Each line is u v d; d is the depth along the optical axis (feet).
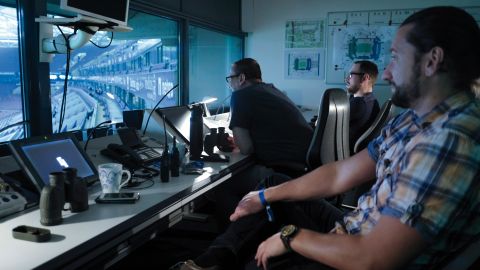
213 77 15.74
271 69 17.35
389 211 3.07
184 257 7.67
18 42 7.14
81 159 5.40
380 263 3.05
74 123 10.78
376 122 9.39
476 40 3.08
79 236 3.65
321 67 16.74
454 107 3.12
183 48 13.01
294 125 8.13
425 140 3.07
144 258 7.63
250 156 7.70
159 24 12.51
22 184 4.71
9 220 4.04
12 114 7.25
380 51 15.92
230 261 4.80
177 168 5.91
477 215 3.04
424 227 2.89
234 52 17.19
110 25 6.79
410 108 3.53
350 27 16.15
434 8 3.23
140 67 12.40
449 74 3.13
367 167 4.58
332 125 7.70
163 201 4.74
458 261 3.01
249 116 7.80
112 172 4.81
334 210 5.18
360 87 11.40
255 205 5.09
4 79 7.23
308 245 3.61
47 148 4.97
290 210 5.20
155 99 12.98
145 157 6.48
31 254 3.26
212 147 7.62
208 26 14.47
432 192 2.90
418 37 3.19
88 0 6.07
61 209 3.98
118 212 4.31
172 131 7.77
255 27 17.30
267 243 4.09
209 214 9.21
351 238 3.32
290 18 16.83
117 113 12.03
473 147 2.88
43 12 7.21
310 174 4.99
